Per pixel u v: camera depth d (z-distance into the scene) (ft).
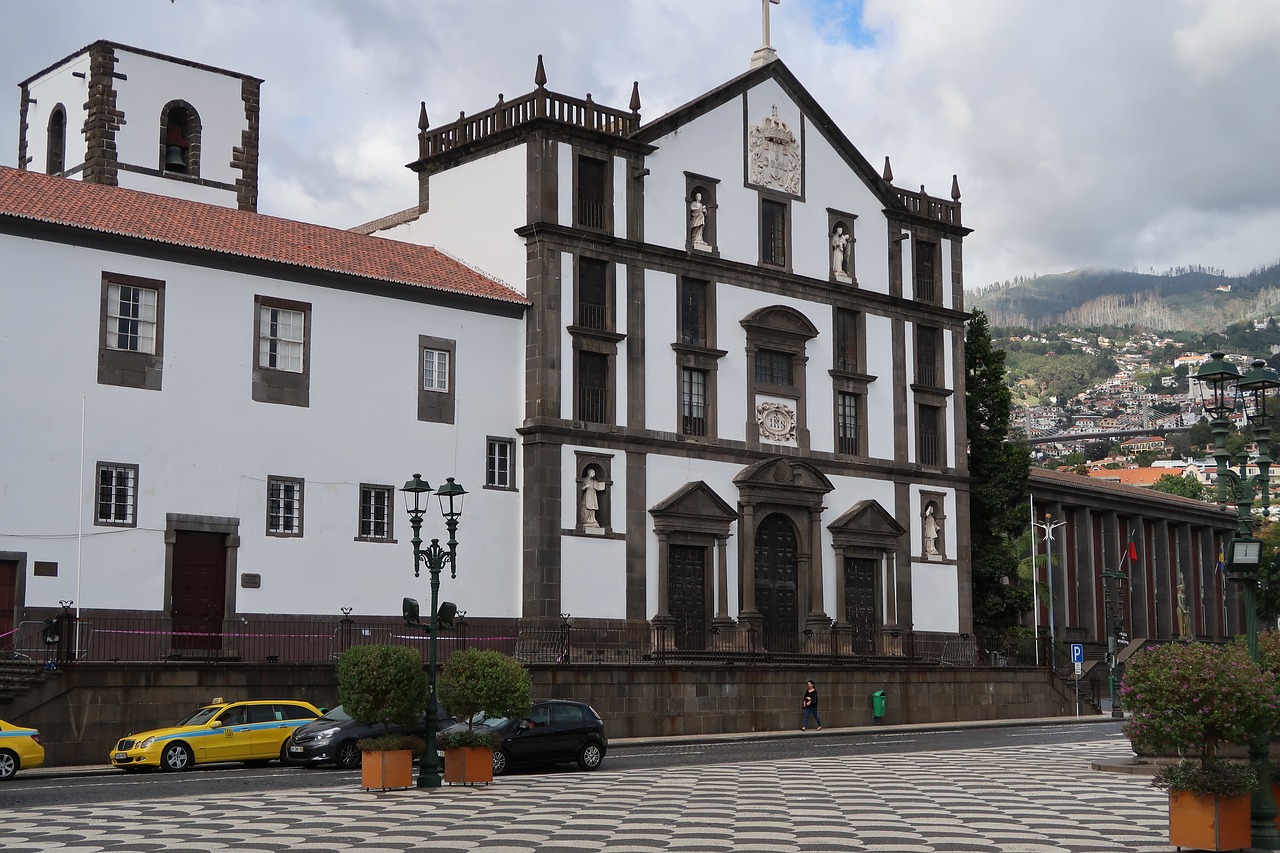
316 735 115.75
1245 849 66.33
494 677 104.78
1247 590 72.69
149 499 140.05
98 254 139.23
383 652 98.22
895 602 198.39
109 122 168.14
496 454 166.30
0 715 116.57
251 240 153.38
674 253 180.14
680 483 178.19
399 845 68.74
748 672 168.55
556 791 95.86
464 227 178.60
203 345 145.28
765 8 194.70
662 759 127.13
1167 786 68.03
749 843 69.31
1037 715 203.41
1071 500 274.16
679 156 182.80
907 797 91.76
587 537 168.76
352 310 156.56
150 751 113.60
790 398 191.52
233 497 145.59
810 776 107.65
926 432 209.26
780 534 187.83
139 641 137.39
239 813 82.64
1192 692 67.62
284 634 147.23
